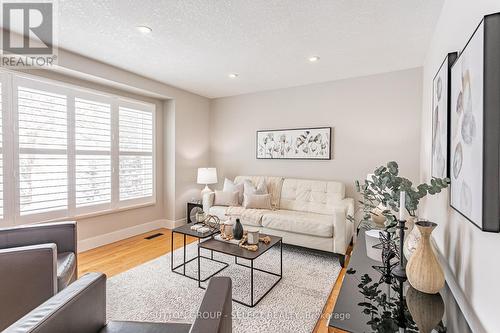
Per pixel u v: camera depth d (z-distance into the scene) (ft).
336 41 8.21
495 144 2.76
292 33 7.70
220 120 15.79
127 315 6.10
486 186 2.81
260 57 9.53
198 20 6.98
